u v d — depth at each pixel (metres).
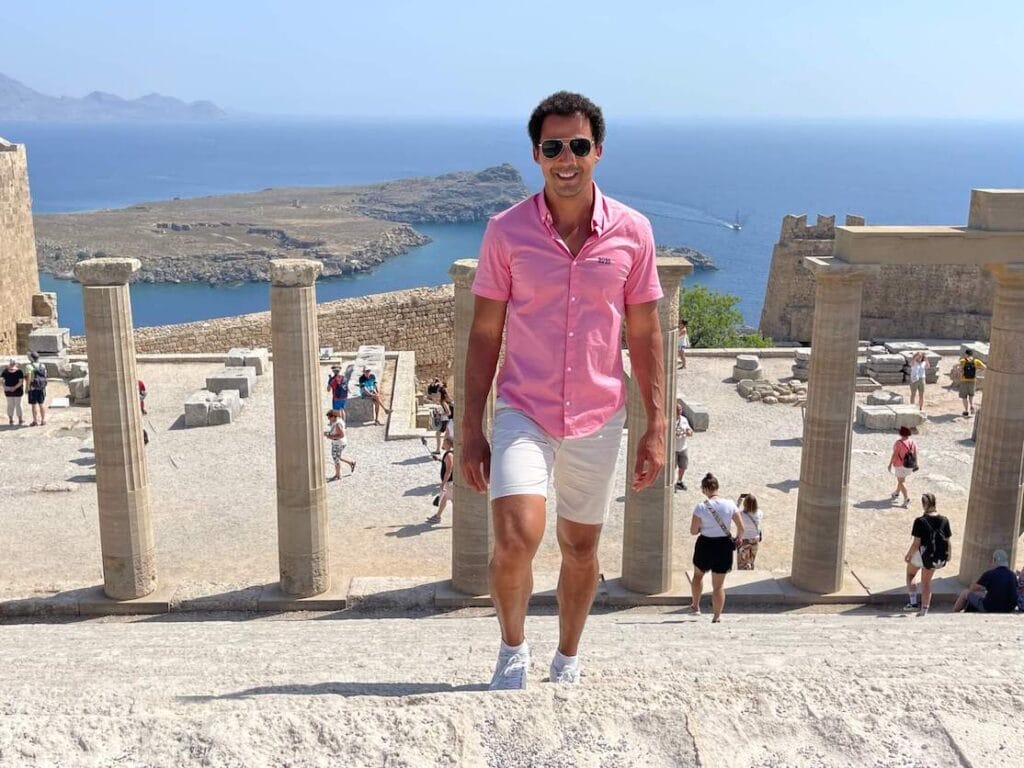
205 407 26.33
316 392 15.06
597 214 4.55
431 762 3.58
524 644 4.87
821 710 3.91
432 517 19.84
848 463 15.27
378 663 6.94
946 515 20.20
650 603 15.40
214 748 3.62
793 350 34.81
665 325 14.38
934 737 3.75
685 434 21.72
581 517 4.87
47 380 31.08
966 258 13.87
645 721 3.81
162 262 125.00
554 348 4.57
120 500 15.05
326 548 15.63
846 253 14.22
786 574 16.30
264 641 9.31
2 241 36.84
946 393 30.56
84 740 3.67
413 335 38.28
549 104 4.46
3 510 20.11
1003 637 7.73
